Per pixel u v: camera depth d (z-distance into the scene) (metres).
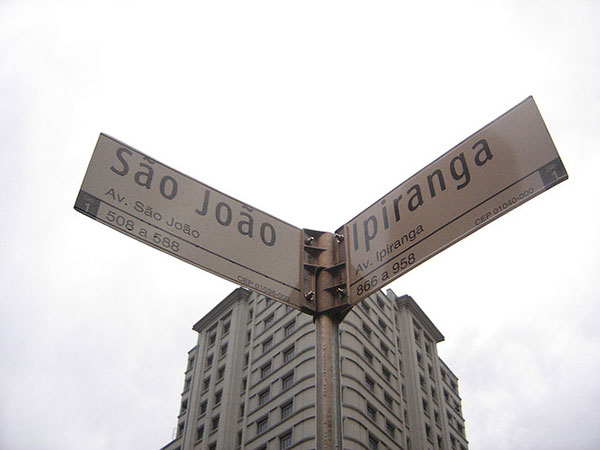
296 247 4.11
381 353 47.88
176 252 3.59
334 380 3.46
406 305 57.12
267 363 46.84
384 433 42.25
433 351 58.84
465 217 3.43
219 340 54.84
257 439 42.25
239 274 3.74
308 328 44.38
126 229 3.48
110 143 3.72
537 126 3.32
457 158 3.70
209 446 46.88
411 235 3.68
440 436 52.25
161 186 3.78
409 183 3.94
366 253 3.91
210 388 51.22
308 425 38.19
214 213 3.92
